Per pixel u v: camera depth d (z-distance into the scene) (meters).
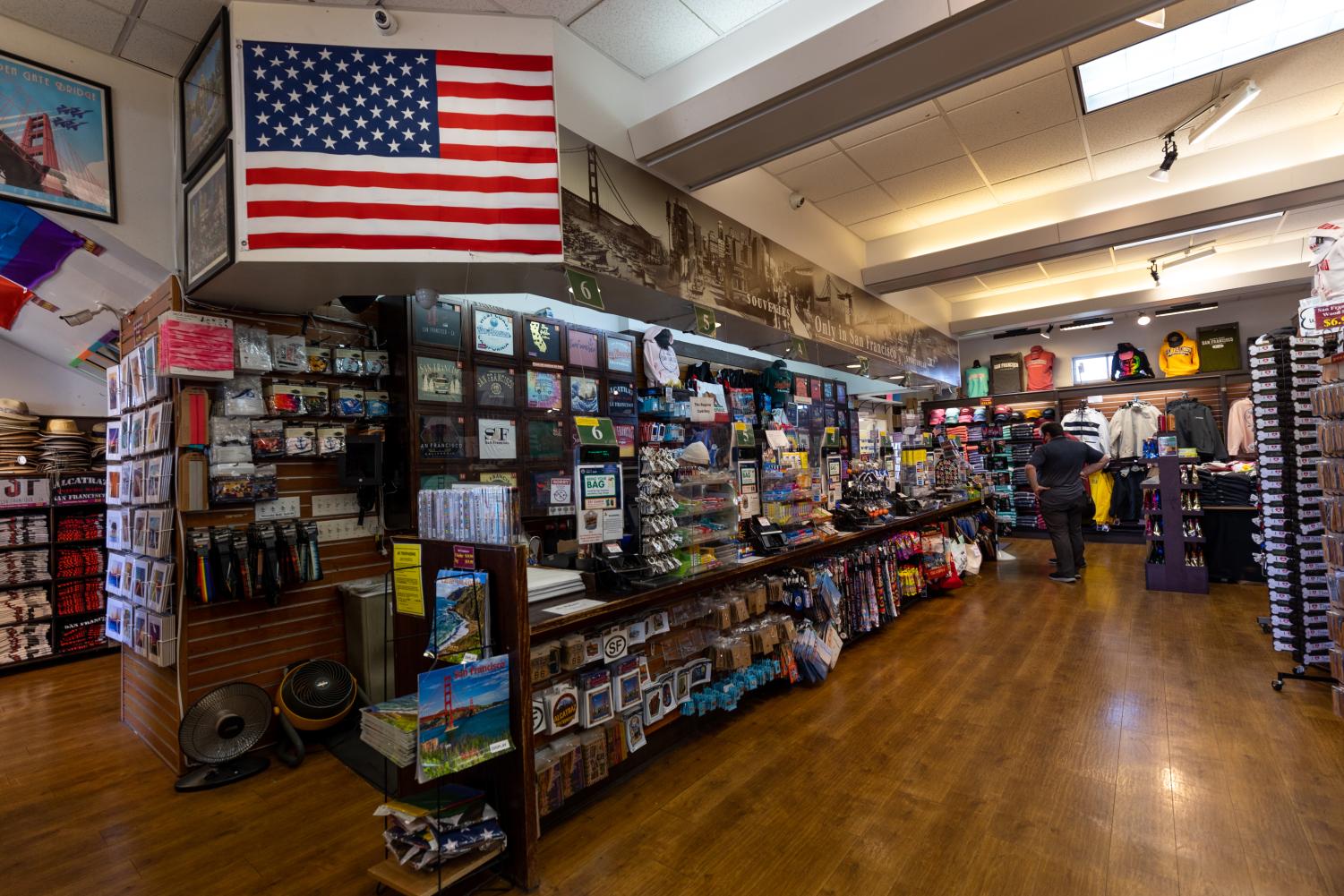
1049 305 8.60
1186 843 2.15
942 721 3.21
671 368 4.91
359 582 3.70
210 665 3.17
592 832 2.36
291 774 2.99
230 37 2.51
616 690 2.64
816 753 2.93
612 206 3.62
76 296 4.08
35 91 2.90
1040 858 2.11
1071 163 5.27
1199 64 3.87
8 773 3.07
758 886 2.03
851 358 6.51
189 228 2.95
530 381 4.25
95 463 5.71
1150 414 8.79
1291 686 3.52
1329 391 2.88
